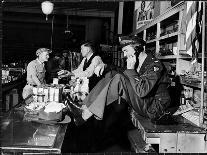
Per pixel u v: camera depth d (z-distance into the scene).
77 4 9.41
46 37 13.61
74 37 11.98
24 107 2.70
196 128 2.62
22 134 2.03
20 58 12.20
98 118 2.83
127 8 9.05
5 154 1.74
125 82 2.88
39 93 3.10
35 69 4.98
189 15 2.78
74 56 8.52
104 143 3.39
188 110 3.21
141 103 2.95
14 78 6.73
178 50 3.90
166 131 2.52
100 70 4.29
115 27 10.77
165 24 5.48
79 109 3.05
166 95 3.04
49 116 2.29
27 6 10.02
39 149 1.74
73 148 3.26
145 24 6.43
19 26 13.23
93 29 11.66
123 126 3.84
